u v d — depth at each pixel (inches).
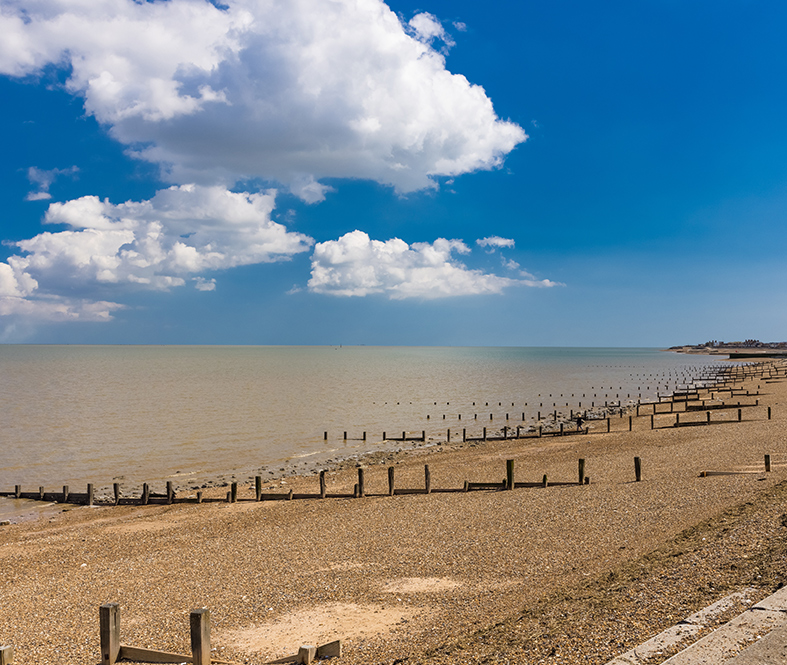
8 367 6884.8
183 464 1603.1
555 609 439.5
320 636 465.4
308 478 1380.4
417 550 720.3
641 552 603.2
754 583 408.5
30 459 1662.2
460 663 358.9
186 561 739.4
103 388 3966.5
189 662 376.8
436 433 2146.9
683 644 311.7
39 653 462.6
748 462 1088.8
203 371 6259.8
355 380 4911.4
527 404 3125.0
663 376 5447.8
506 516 856.3
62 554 823.7
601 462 1286.9
